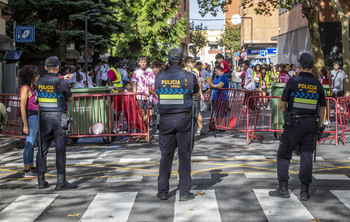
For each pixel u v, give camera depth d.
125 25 28.80
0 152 10.75
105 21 26.48
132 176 7.77
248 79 19.06
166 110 6.22
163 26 41.91
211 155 9.70
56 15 26.92
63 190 6.98
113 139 12.61
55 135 7.05
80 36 26.06
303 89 6.29
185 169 6.23
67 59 30.09
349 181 7.27
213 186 6.97
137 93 11.70
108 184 7.27
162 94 6.22
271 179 7.39
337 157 9.54
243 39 63.81
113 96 11.95
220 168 8.30
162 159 6.30
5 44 17.78
